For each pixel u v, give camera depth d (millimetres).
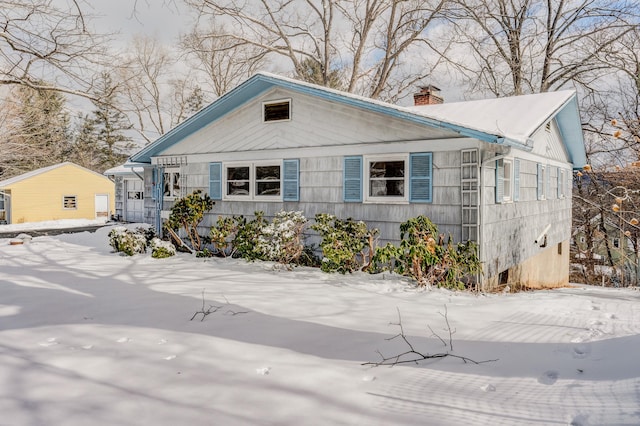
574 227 21109
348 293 6391
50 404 2928
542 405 2689
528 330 4410
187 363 3650
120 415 2770
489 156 7898
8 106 17578
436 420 2602
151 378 3348
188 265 9195
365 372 3424
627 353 3330
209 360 3715
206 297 6086
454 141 7703
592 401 2623
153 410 2832
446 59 22250
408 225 7141
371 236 8125
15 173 30391
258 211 10422
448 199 7797
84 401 2967
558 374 3188
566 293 7867
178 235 12117
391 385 3168
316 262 9367
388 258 7168
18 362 3680
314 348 4004
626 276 16359
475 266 7105
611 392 2695
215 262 9617
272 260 9227
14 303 5781
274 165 10258
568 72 20859
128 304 5711
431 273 7047
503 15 21297
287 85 9328
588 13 19750
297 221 8867
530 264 10891
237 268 8781
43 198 27109
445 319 4930
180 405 2896
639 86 17281
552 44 21234
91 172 29094
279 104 10031
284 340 4234
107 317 5109
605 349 3561
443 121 7344
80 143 39312
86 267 8875
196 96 31984
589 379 3006
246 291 6492
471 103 11500
